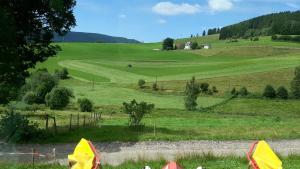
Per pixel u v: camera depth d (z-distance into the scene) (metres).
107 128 40.84
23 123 32.53
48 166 20.72
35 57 38.69
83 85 138.75
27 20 36.69
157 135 35.62
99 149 29.89
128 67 190.50
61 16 37.53
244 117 76.44
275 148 31.39
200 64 196.88
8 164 20.95
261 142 9.84
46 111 73.44
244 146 31.92
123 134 36.28
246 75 146.88
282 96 109.62
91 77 159.62
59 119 54.97
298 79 111.88
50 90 85.38
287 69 152.38
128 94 119.88
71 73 166.88
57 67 182.38
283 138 36.09
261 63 176.50
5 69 33.25
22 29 36.78
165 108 91.69
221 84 133.75
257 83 134.38
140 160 21.64
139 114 42.88
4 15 31.17
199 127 47.28
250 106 102.56
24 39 37.53
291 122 58.31
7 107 66.19
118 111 81.31
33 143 31.14
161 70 181.00
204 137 34.91
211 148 30.55
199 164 20.42
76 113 71.31
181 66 192.00
